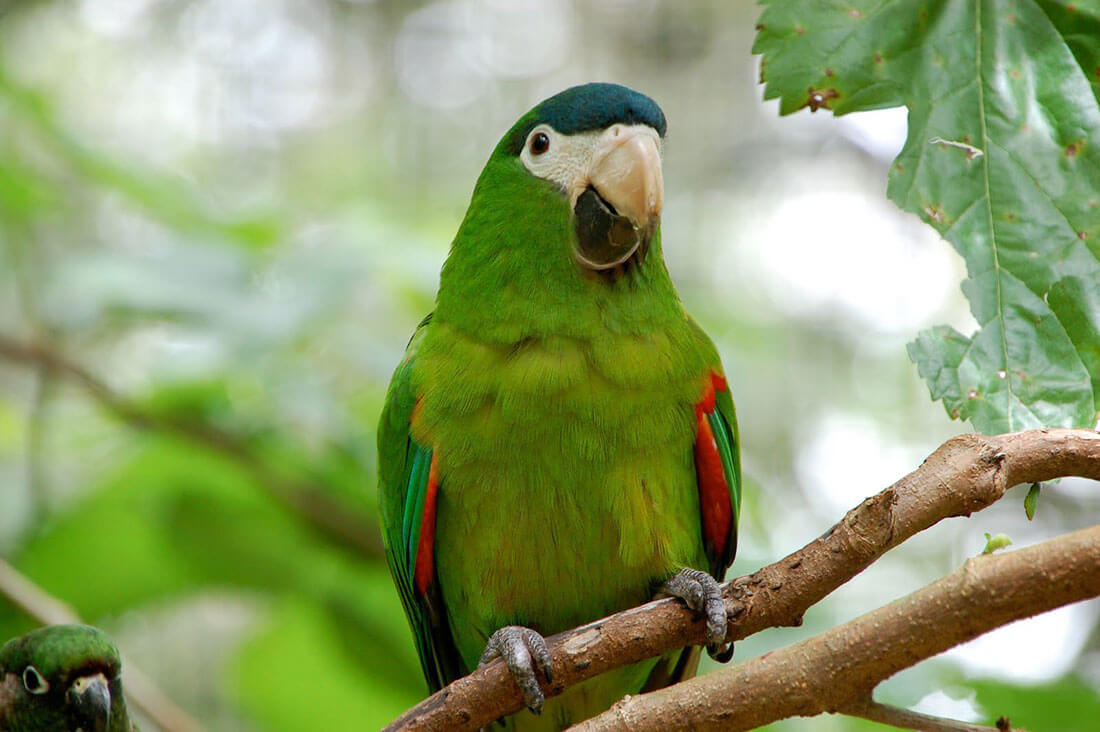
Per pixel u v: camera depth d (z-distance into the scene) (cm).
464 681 412
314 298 726
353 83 1359
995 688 583
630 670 535
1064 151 369
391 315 823
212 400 746
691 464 522
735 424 555
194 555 806
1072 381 360
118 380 854
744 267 1328
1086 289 361
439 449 508
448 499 514
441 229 912
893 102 380
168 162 1271
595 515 500
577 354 495
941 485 352
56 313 757
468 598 527
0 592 675
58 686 639
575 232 499
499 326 501
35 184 846
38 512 798
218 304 724
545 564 508
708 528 539
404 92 1363
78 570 809
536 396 492
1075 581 308
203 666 1122
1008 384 362
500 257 508
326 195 1271
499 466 499
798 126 1359
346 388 788
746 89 1363
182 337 737
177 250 762
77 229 991
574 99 514
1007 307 366
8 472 841
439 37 1383
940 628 323
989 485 346
